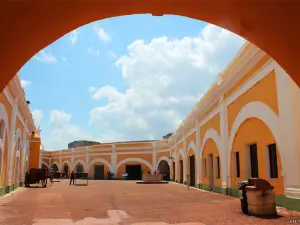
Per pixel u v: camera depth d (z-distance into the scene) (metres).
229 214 9.50
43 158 65.19
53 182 35.72
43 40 5.89
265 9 5.48
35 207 12.27
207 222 8.38
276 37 6.06
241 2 5.41
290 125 9.70
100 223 8.67
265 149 11.70
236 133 14.83
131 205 12.84
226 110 16.38
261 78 11.82
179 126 31.80
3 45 5.67
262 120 11.70
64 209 11.67
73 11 5.51
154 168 46.38
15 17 5.30
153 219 9.18
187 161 29.45
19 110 21.31
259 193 8.98
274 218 8.45
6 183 18.00
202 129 22.64
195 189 22.69
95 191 21.30
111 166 49.59
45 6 5.21
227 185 16.17
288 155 9.81
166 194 18.36
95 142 70.69
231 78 14.74
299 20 5.52
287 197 9.82
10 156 18.23
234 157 15.38
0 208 11.84
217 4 5.54
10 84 15.99
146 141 52.91
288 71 6.71
